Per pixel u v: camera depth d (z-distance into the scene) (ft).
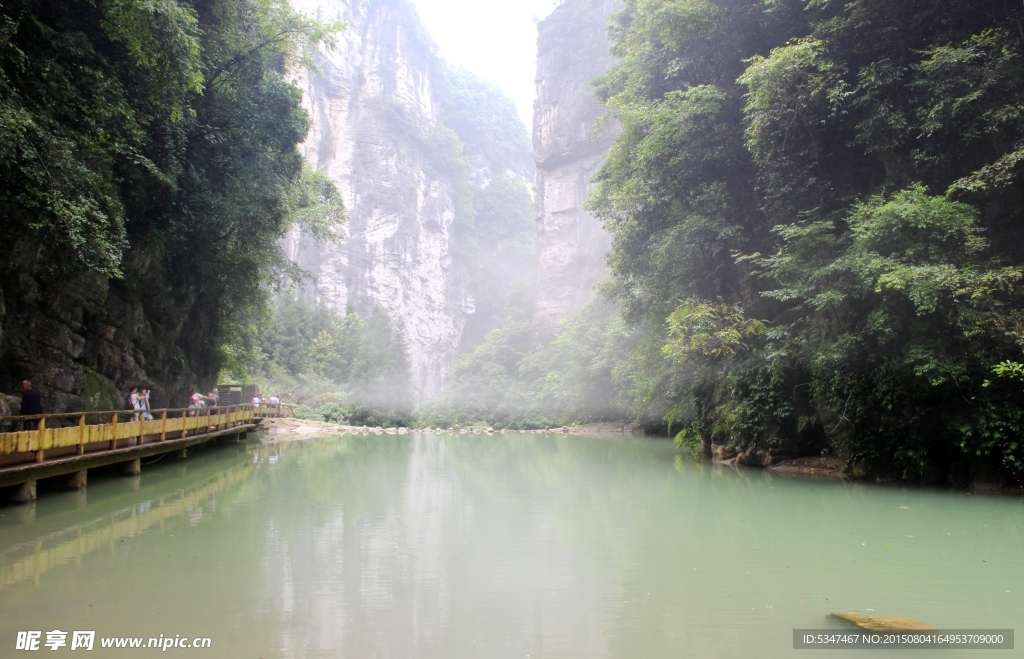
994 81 34.76
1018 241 35.91
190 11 43.19
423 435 121.90
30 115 32.32
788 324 46.93
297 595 18.17
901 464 38.73
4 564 21.30
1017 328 32.17
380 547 24.07
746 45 51.08
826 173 45.57
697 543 24.49
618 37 71.92
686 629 15.44
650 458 63.21
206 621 16.03
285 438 98.89
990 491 35.24
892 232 35.70
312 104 257.34
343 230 256.52
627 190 56.95
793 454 48.26
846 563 21.34
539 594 18.30
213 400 81.71
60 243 39.70
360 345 179.73
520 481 44.98
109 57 43.24
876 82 38.83
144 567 20.97
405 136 287.89
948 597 17.67
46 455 34.88
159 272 62.39
